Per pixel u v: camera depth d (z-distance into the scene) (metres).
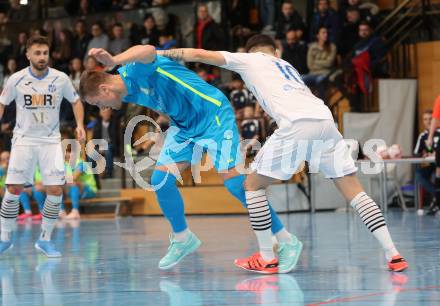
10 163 8.56
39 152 8.54
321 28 16.88
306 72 17.00
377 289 5.43
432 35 17.08
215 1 18.84
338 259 7.26
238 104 16.41
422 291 5.29
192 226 12.55
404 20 17.73
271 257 6.52
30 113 8.48
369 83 16.20
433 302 4.88
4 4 22.58
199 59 6.39
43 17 21.55
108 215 16.64
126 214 16.88
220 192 15.94
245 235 10.44
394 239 9.02
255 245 8.98
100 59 5.92
